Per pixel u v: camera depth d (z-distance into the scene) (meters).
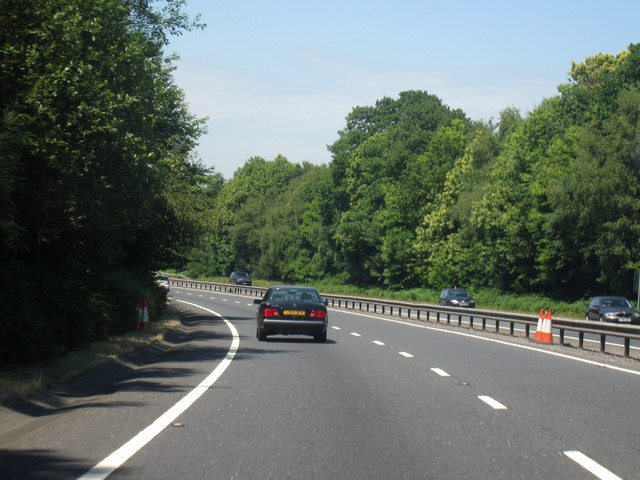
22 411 9.34
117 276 23.84
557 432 8.23
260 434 7.90
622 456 7.06
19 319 12.27
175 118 29.86
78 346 15.64
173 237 34.47
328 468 6.46
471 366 14.99
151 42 22.20
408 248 78.00
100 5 15.77
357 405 9.90
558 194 50.19
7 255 15.22
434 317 41.47
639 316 36.41
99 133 14.75
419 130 84.38
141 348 17.72
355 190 88.56
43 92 13.48
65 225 15.91
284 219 109.75
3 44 13.61
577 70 86.06
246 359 15.96
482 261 64.38
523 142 60.91
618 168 47.47
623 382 12.80
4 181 11.02
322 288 91.44
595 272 52.44
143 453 6.93
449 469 6.48
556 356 17.56
